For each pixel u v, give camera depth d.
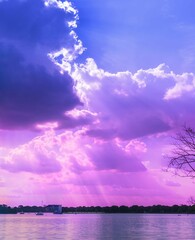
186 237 132.75
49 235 142.38
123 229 188.12
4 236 137.00
